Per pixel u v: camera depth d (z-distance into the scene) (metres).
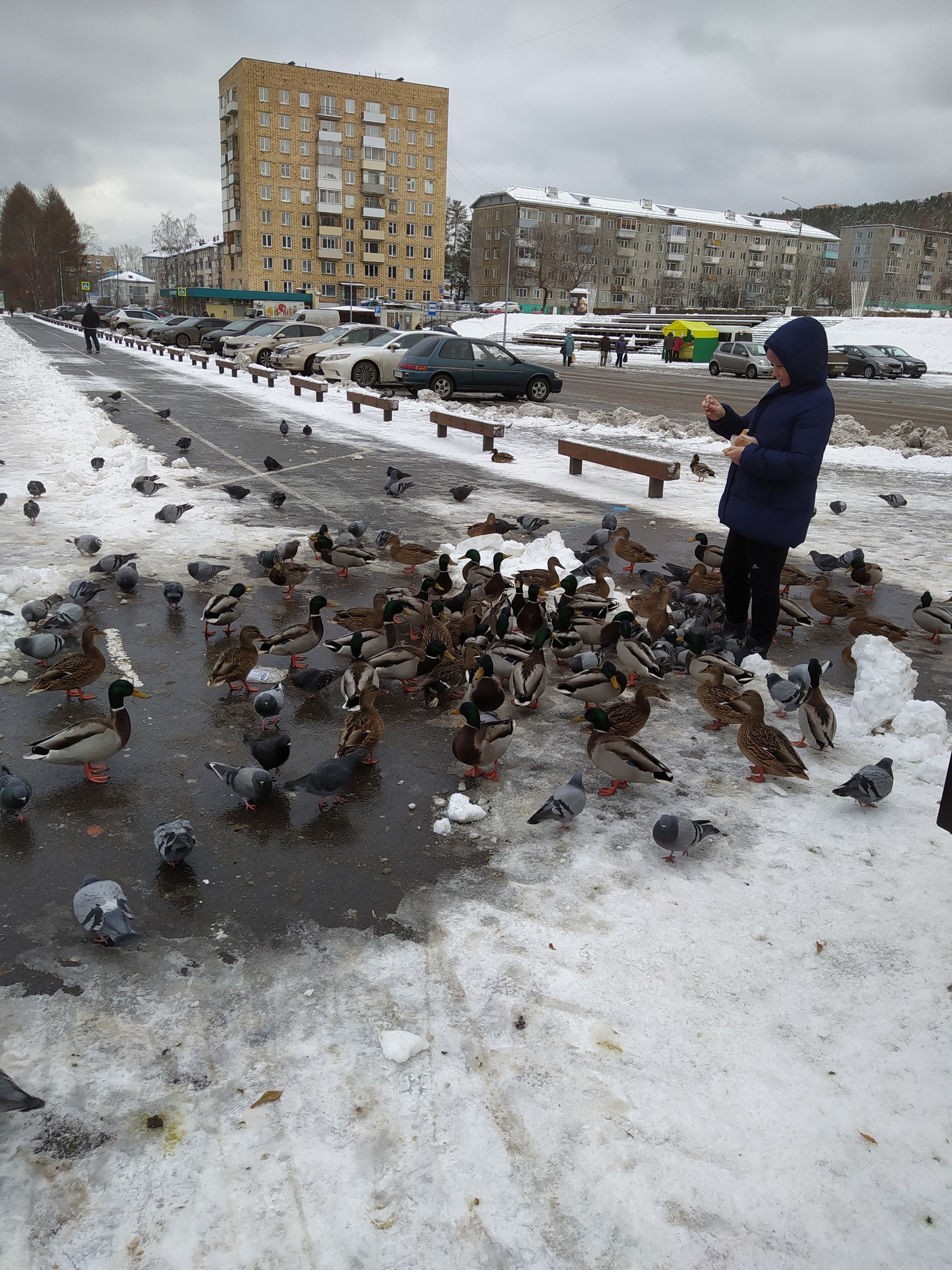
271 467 14.80
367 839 4.54
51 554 9.43
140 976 3.52
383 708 6.25
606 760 4.89
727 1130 2.92
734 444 6.80
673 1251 2.55
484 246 134.38
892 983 3.60
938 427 24.42
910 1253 2.57
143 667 6.67
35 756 4.64
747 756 5.19
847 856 4.48
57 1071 3.05
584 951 3.72
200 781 5.07
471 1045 3.22
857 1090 3.09
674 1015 3.39
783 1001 3.48
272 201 107.88
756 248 150.88
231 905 3.97
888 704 5.93
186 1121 2.88
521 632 7.46
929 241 173.75
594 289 129.88
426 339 27.48
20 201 162.12
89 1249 2.49
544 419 23.11
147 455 15.51
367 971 3.57
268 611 8.14
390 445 18.64
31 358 40.31
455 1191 2.70
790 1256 2.55
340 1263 2.48
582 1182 2.74
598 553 9.78
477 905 4.01
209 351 46.19
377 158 111.31
